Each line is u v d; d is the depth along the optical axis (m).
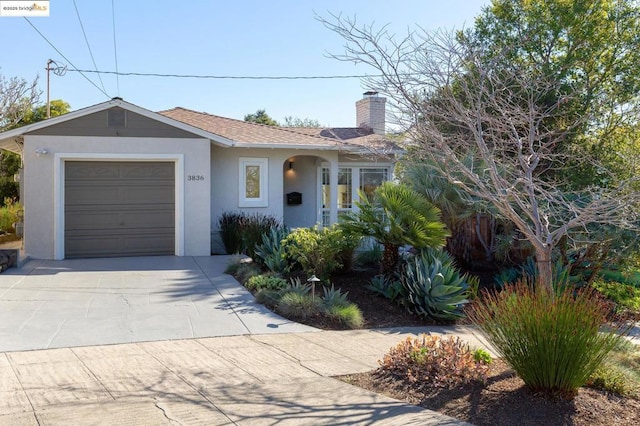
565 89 12.80
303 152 16.53
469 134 9.73
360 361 6.71
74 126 13.56
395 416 4.88
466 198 10.91
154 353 6.74
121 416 4.66
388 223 10.43
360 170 18.08
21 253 13.74
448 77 7.69
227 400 5.17
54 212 13.41
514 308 5.46
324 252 10.68
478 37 12.82
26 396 5.09
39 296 9.52
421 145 8.52
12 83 22.28
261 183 16.20
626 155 10.29
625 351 6.71
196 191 14.41
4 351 6.58
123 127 13.85
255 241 13.34
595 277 12.10
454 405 5.16
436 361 5.93
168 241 14.48
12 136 13.31
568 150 11.25
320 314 8.95
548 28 14.05
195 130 14.34
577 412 4.96
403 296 9.84
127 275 11.62
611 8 14.79
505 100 8.93
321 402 5.21
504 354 5.54
